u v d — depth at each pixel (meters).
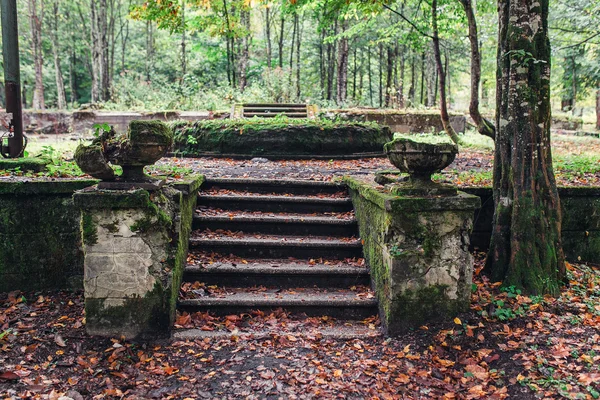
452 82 31.86
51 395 3.15
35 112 17.09
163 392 3.23
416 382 3.37
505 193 4.63
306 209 5.75
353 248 5.05
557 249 4.58
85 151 3.62
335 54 23.95
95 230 3.79
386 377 3.42
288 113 13.19
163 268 3.89
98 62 21.73
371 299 4.36
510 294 4.28
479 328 3.86
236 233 5.27
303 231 5.36
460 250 3.99
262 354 3.68
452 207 3.91
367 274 4.68
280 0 9.98
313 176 6.73
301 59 27.36
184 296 4.33
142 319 3.87
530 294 4.32
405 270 3.94
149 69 25.80
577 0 12.56
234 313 4.26
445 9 8.98
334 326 4.18
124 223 3.80
